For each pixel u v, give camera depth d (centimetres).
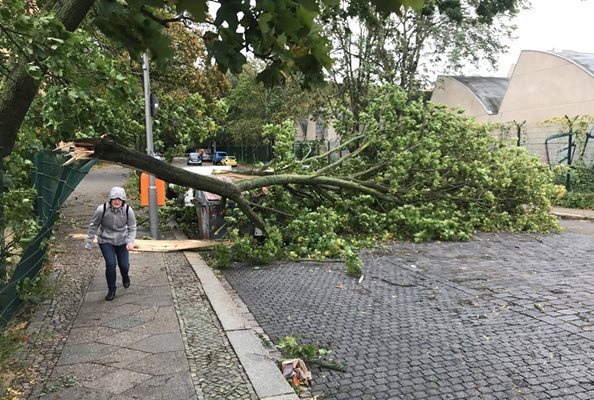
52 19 356
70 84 463
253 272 793
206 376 403
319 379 411
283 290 682
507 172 1111
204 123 1322
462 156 1159
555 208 1719
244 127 4578
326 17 346
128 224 657
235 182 948
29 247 531
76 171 782
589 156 1861
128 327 520
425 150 1070
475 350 462
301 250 889
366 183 1119
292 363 418
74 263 818
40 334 495
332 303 618
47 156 679
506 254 895
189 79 1989
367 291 670
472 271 768
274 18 196
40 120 661
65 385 387
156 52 251
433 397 376
